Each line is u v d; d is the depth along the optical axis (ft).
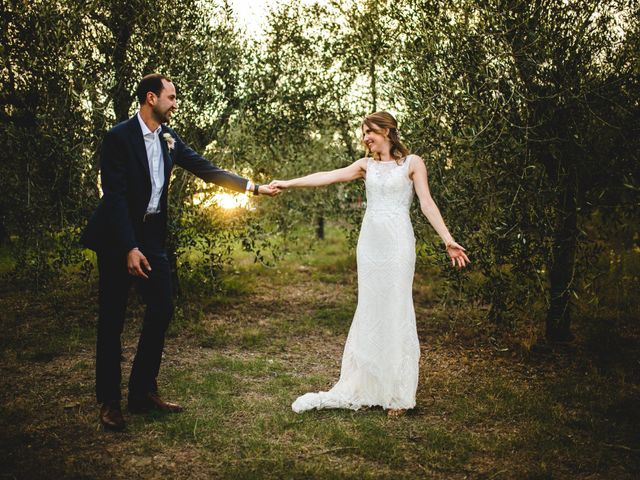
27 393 12.07
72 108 15.72
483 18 12.58
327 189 23.62
